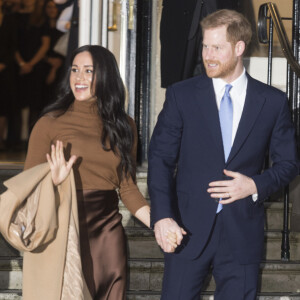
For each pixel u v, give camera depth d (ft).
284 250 54.75
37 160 40.98
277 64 69.97
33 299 39.04
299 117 58.23
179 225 38.93
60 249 38.81
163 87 66.90
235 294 38.99
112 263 41.04
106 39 64.39
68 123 41.04
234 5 64.13
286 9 70.49
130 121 43.09
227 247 38.91
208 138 38.47
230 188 37.47
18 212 38.91
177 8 64.54
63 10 90.48
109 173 41.27
